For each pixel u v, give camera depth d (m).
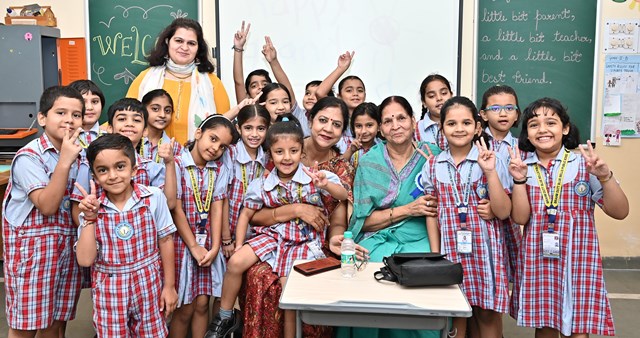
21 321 1.99
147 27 3.84
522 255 2.13
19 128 3.54
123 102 2.30
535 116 2.07
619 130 3.82
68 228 2.09
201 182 2.39
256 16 3.83
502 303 2.10
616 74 3.77
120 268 1.92
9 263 2.02
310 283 1.79
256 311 2.20
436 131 2.89
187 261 2.33
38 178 1.97
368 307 1.59
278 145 2.26
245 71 3.89
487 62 3.83
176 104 2.92
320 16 3.82
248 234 2.54
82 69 3.84
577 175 2.02
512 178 2.13
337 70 3.33
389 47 3.82
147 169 2.31
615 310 3.04
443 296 1.67
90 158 1.87
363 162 2.42
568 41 3.76
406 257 1.83
